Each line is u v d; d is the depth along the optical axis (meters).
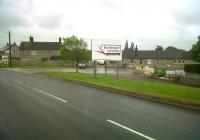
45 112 12.10
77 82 27.75
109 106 14.03
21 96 17.05
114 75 42.03
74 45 43.78
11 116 11.22
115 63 80.12
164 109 13.54
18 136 8.39
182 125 10.19
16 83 25.66
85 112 12.27
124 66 78.75
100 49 33.62
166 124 10.29
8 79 30.30
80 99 16.23
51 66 74.50
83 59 44.56
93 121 10.50
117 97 17.56
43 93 18.62
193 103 14.49
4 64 78.75
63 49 44.47
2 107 13.23
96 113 12.09
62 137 8.33
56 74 38.03
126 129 9.38
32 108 13.03
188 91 20.00
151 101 16.16
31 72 45.25
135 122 10.49
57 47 102.56
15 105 13.81
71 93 18.98
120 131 9.11
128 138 8.33
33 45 102.88
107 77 34.53
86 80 28.62
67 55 44.00
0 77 33.34
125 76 40.75
